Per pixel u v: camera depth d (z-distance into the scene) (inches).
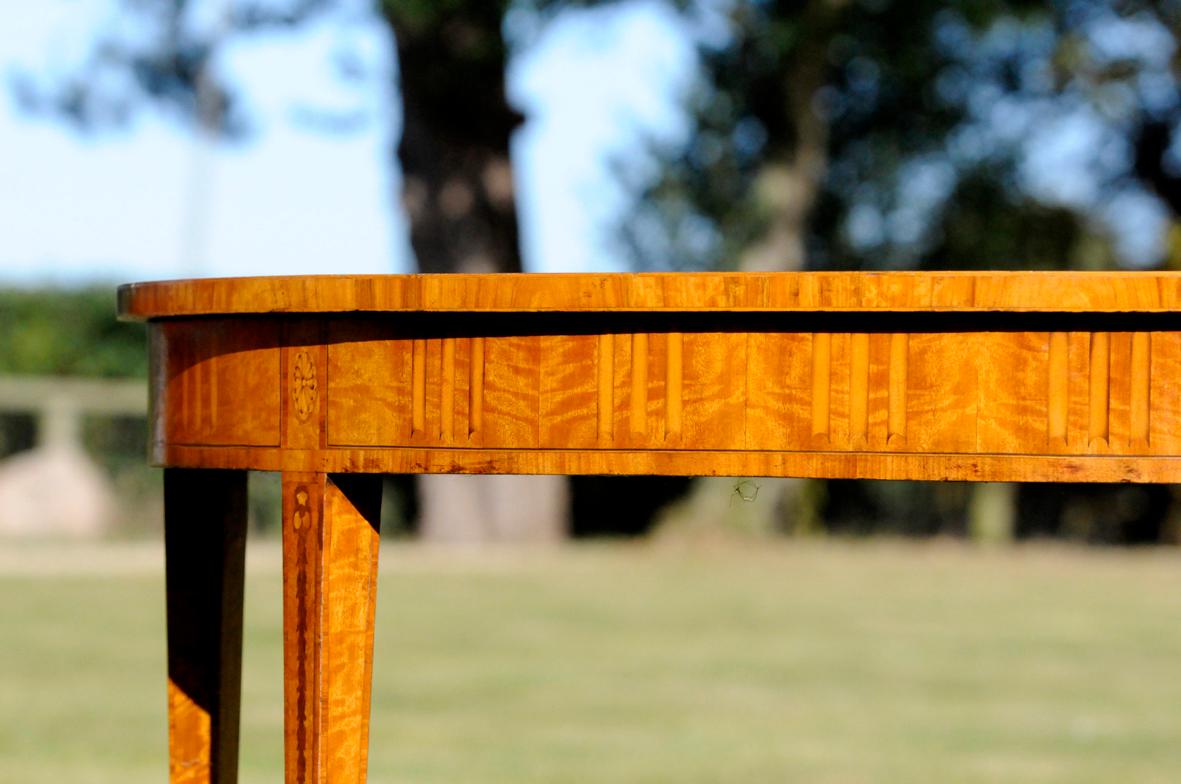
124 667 301.0
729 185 853.8
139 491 696.4
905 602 444.8
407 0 577.0
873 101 847.7
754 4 685.9
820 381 71.7
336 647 79.8
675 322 73.0
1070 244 855.7
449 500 670.5
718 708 259.1
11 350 730.2
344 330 78.0
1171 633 373.4
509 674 297.0
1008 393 70.6
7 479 682.8
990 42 796.0
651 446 73.2
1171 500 750.5
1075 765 210.4
